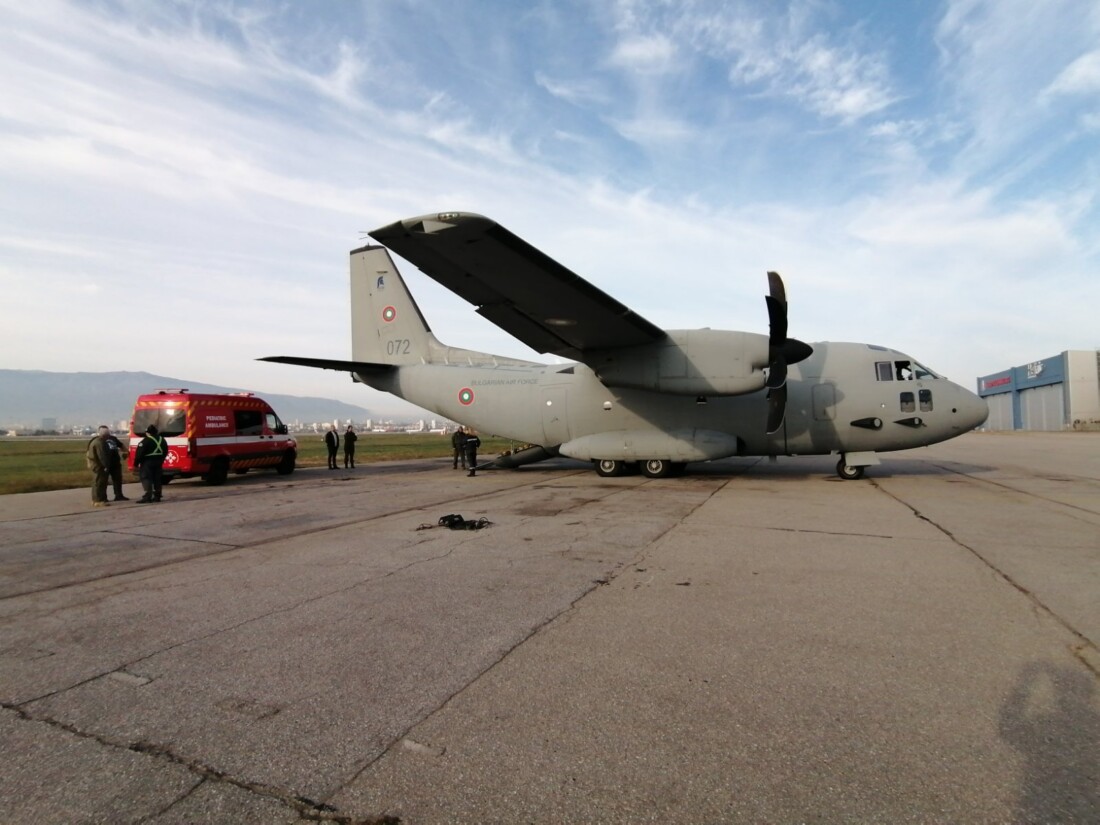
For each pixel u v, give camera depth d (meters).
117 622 4.40
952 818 2.13
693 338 12.91
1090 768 2.42
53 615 4.57
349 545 6.96
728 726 2.79
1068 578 5.16
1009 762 2.47
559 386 15.33
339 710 3.01
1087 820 2.11
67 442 72.38
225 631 4.17
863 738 2.68
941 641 3.77
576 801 2.27
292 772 2.48
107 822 2.18
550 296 11.25
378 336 18.03
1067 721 2.80
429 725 2.84
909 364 13.52
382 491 12.66
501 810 2.22
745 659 3.54
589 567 5.72
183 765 2.55
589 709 2.97
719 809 2.21
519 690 3.19
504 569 5.70
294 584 5.33
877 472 15.48
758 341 12.46
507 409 15.84
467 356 16.95
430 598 4.82
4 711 3.06
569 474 16.09
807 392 13.55
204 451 14.75
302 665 3.57
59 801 2.30
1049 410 56.34
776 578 5.26
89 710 3.05
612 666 3.47
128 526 8.60
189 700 3.15
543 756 2.57
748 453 14.10
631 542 6.81
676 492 11.51
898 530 7.38
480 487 13.02
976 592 4.79
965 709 2.92
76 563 6.29
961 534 7.10
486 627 4.14
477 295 11.64
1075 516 8.34
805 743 2.64
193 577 5.66
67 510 10.54
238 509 10.25
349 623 4.28
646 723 2.83
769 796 2.28
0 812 2.23
